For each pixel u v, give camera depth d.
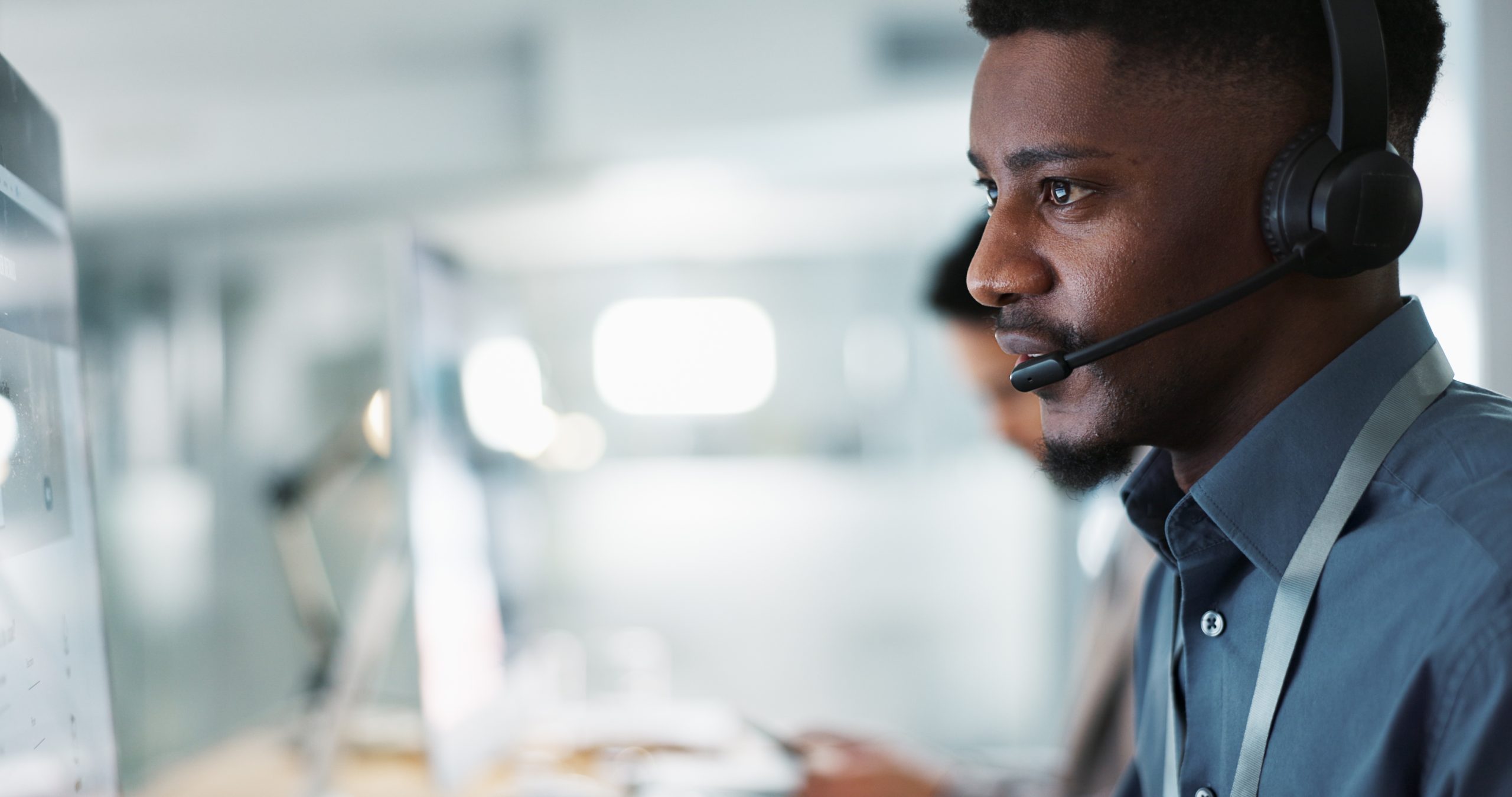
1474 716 0.37
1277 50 0.44
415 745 1.42
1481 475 0.41
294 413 3.27
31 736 0.43
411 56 3.00
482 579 1.34
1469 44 1.15
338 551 2.29
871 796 1.25
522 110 3.06
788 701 3.26
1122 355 0.46
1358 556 0.43
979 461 3.20
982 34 0.50
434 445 1.21
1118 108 0.45
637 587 3.26
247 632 3.18
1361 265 0.44
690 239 3.20
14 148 0.47
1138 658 0.65
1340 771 0.41
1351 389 0.45
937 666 3.23
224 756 1.46
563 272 3.21
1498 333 1.15
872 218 3.13
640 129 2.91
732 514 3.26
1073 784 1.09
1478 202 1.15
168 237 3.25
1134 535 1.04
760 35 2.87
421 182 3.12
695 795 1.24
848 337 3.22
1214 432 0.48
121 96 3.05
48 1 2.57
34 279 0.49
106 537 3.18
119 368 3.25
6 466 0.43
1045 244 0.47
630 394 3.25
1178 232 0.45
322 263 3.26
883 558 3.25
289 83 3.10
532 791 1.27
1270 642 0.44
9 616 0.42
